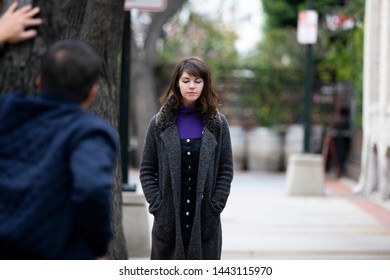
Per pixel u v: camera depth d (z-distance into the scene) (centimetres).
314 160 2944
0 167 599
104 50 1087
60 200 589
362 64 3578
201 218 991
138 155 4228
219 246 1023
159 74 4391
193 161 987
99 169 577
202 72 985
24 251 584
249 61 4347
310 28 2930
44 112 611
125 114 1759
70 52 614
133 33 4184
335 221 2256
